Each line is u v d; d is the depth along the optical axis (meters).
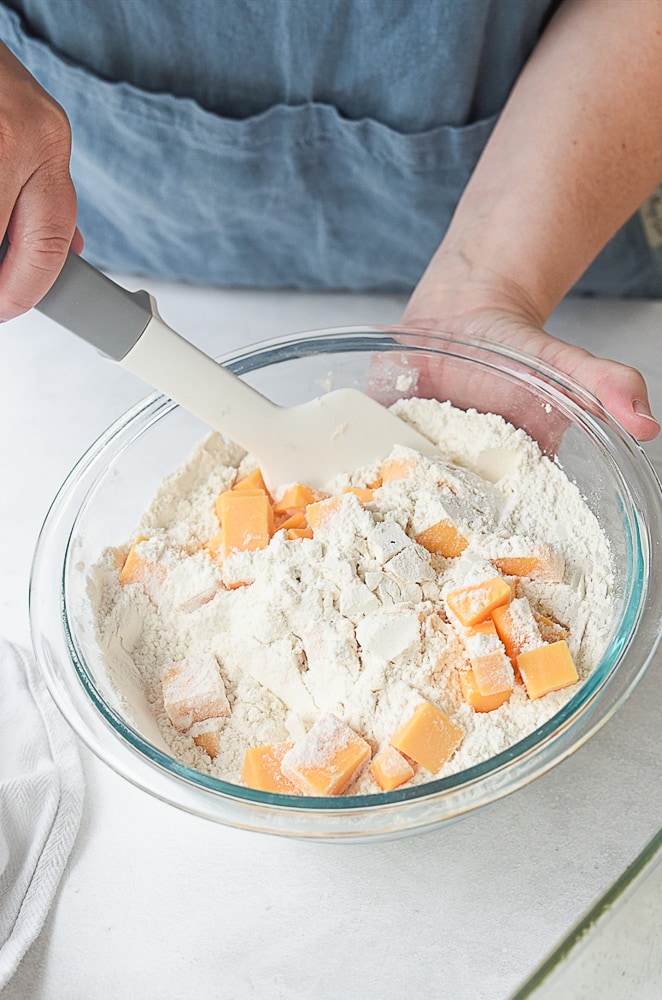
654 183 0.81
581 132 0.78
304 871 0.64
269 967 0.61
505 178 0.80
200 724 0.65
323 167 0.84
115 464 0.71
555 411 0.71
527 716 0.62
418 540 0.69
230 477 0.74
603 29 0.78
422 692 0.63
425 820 0.57
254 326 0.90
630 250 0.87
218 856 0.65
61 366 0.89
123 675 0.65
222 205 0.86
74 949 0.63
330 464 0.73
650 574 0.62
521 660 0.63
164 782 0.59
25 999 0.62
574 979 0.52
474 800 0.57
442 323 0.78
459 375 0.73
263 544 0.69
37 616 0.65
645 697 0.68
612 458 0.67
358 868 0.64
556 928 0.61
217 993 0.61
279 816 0.57
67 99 0.81
